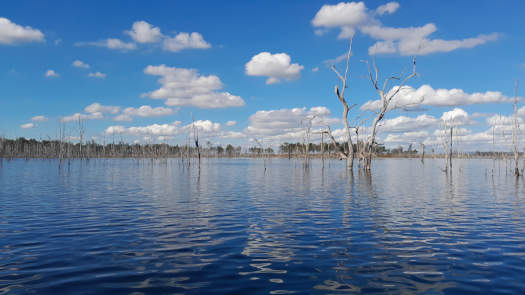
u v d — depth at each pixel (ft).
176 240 38.99
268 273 28.22
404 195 84.58
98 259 31.78
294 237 40.52
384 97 169.27
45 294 23.65
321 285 25.59
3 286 25.03
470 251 34.58
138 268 29.35
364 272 28.48
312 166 276.82
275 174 172.96
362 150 197.26
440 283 26.04
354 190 96.84
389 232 43.16
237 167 262.06
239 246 36.50
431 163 353.51
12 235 40.96
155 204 68.03
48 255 32.91
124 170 206.49
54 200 72.95
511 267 29.66
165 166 271.69
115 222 49.34
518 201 73.77
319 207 64.59
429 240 39.01
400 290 24.66
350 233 42.68
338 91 173.58
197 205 66.95
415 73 159.12
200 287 25.20
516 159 155.74
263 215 55.72
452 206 66.18
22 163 298.35
